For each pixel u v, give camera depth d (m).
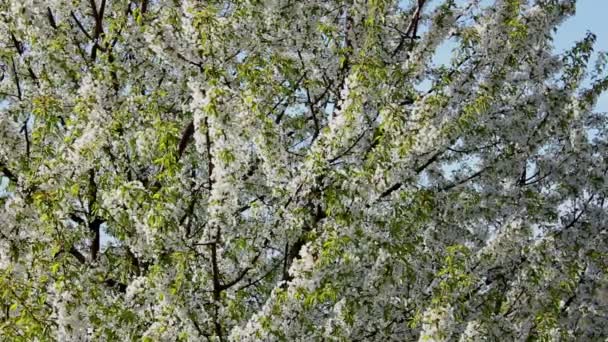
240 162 8.75
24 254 9.38
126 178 9.91
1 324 8.95
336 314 10.15
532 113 12.64
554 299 12.27
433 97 10.54
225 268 9.91
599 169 14.02
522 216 12.88
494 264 11.97
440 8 11.34
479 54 11.47
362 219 9.35
